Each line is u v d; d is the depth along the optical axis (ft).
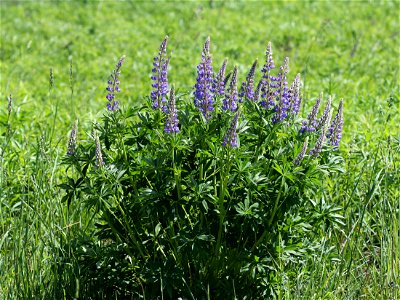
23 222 20.65
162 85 18.17
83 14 57.88
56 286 18.34
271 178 17.65
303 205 18.42
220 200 17.06
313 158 17.60
